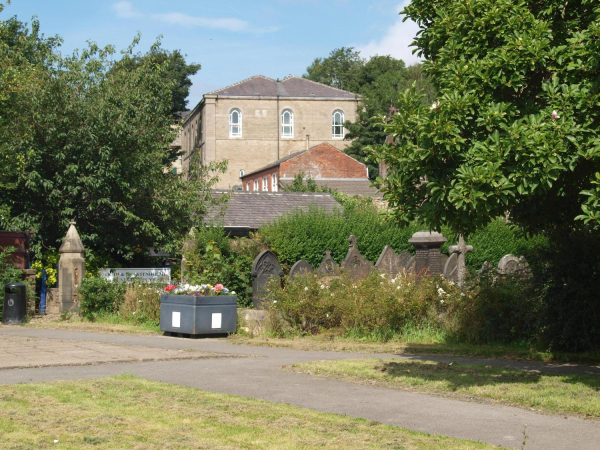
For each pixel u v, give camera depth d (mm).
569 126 7395
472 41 8500
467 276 14062
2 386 7758
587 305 11078
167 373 9047
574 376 8719
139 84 24656
